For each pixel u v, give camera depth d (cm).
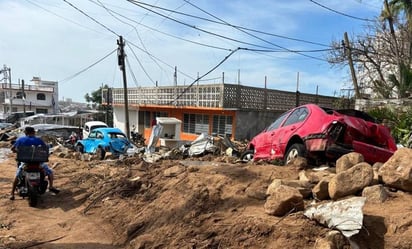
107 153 1738
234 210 538
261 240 438
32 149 821
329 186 491
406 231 377
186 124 2569
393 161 480
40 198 870
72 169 1248
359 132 665
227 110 2173
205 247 469
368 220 404
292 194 473
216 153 1304
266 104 2319
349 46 2305
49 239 611
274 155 825
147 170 912
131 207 700
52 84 7656
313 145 681
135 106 3072
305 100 2538
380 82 2178
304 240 409
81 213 759
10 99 6325
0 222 701
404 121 1155
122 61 2400
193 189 630
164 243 522
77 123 4344
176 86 2605
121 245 584
